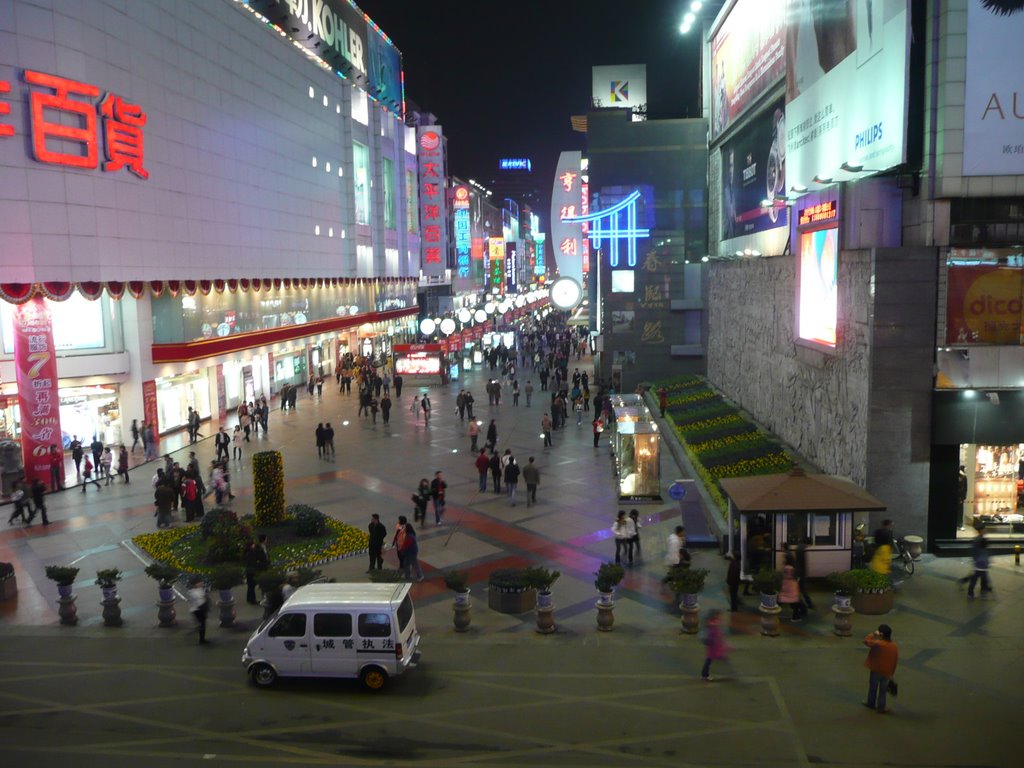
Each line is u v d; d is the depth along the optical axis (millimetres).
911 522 21797
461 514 27297
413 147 93062
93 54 33375
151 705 14938
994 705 14234
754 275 36156
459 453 37000
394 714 14445
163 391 43094
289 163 56562
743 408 38656
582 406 48781
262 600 20438
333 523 26000
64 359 36688
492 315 85562
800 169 28703
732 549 21312
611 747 13172
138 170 36312
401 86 87625
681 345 54156
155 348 40906
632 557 22391
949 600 18906
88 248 33188
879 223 22938
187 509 27156
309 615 15453
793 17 29484
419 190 97000
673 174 53250
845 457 23656
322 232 63688
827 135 25812
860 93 23203
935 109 20672
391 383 62812
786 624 18031
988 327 21156
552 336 80812
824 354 25625
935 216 21078
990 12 20125
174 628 18734
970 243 20953
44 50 30891
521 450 37312
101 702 15086
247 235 49406
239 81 48281
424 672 16141
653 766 12578
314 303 62750
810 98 27453
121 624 18938
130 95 36188
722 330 44750
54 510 28969
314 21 62750
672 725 13844
